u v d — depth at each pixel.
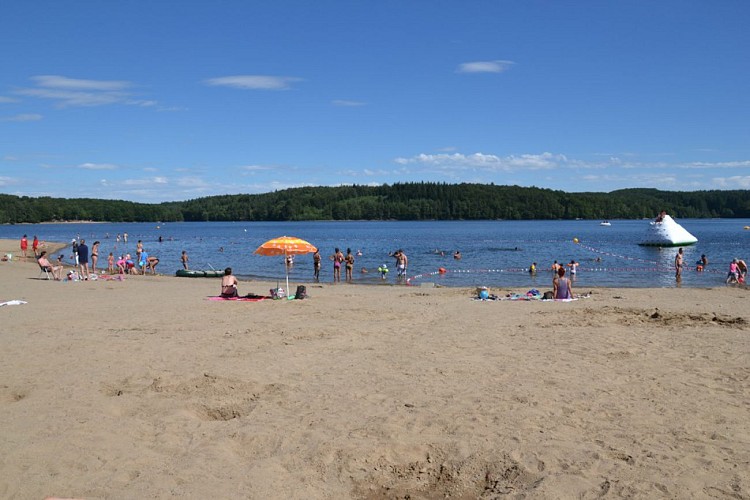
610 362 9.99
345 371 9.55
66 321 14.57
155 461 6.07
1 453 6.19
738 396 7.98
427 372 9.45
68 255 52.00
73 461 6.03
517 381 8.85
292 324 14.21
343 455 6.21
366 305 18.06
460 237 90.12
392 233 109.25
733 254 50.44
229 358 10.46
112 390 8.52
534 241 76.12
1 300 19.25
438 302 18.91
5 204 181.50
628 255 50.47
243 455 6.30
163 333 12.91
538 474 5.72
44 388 8.52
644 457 6.01
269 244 19.52
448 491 5.61
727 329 13.08
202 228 155.00
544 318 14.96
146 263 36.28
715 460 5.89
